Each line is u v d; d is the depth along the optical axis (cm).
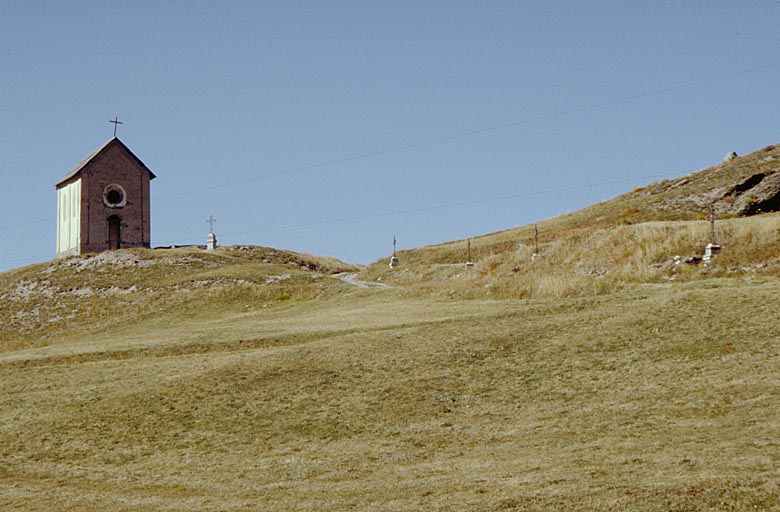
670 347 3350
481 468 2309
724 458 2045
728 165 10369
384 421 2961
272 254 10275
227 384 3472
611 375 3158
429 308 5231
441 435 2764
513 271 6575
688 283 4675
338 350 3809
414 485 2216
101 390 3609
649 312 3841
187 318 6888
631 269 5444
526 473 2178
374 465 2517
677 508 1716
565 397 3002
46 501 2425
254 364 3706
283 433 2936
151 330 6512
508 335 3797
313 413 3098
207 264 9062
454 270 7494
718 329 3466
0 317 7981
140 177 10200
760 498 1717
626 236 6203
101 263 9119
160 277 8500
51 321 7650
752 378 2858
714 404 2639
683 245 5594
